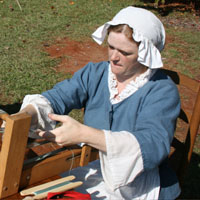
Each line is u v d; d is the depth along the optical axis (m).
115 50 1.41
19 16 6.49
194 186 2.66
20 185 1.21
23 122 1.09
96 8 7.59
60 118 1.24
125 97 1.50
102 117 1.59
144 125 1.38
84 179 1.58
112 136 1.24
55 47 5.29
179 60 5.34
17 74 4.11
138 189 1.44
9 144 1.09
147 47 1.37
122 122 1.52
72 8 7.39
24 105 1.53
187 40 6.33
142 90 1.47
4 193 1.15
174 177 1.57
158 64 1.42
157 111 1.41
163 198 1.50
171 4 8.70
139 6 8.20
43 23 6.27
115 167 1.24
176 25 7.28
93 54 5.25
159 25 1.45
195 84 1.71
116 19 1.40
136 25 1.35
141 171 1.27
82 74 1.66
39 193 1.16
